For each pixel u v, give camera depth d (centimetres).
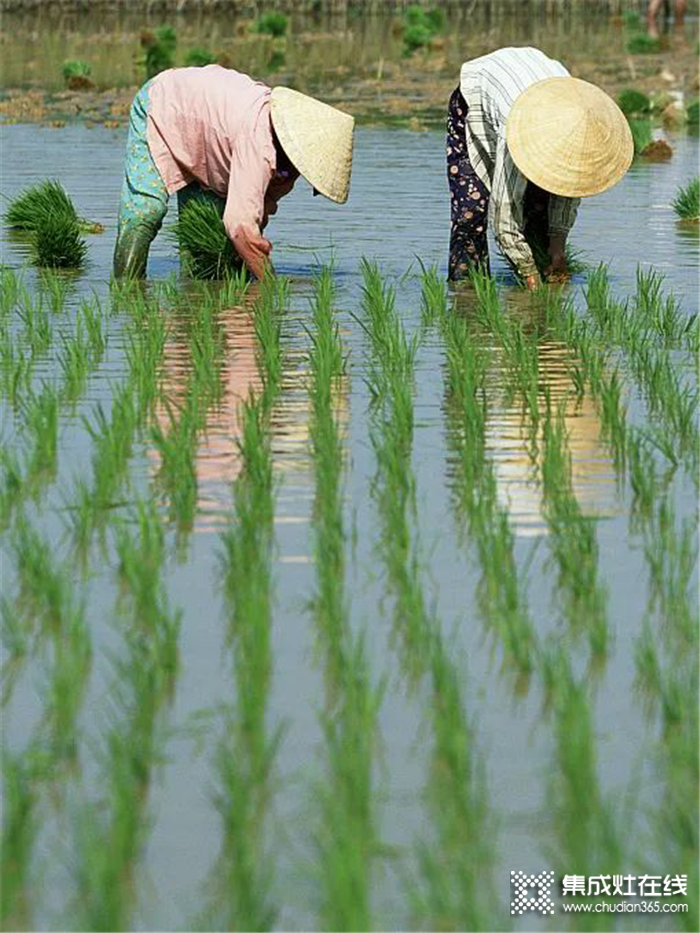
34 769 1185
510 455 1908
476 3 10200
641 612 1475
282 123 2758
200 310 2645
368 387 2200
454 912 1030
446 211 3744
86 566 1568
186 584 1523
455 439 1972
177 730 1260
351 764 1159
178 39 8562
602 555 1602
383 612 1470
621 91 6456
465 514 1709
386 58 7856
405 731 1262
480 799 1154
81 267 3095
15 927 1035
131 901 1066
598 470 1853
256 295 2845
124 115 5744
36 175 4228
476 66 2862
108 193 3953
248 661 1330
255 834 1131
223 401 2130
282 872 1089
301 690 1325
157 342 2364
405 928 1026
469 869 1075
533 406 2027
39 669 1358
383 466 1831
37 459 1827
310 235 3434
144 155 2928
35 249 3175
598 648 1385
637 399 2161
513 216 2830
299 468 1856
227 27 9481
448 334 2448
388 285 2944
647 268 3092
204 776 1202
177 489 1748
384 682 1261
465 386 2073
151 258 3216
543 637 1420
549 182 2716
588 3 10606
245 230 2766
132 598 1493
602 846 1097
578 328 2506
